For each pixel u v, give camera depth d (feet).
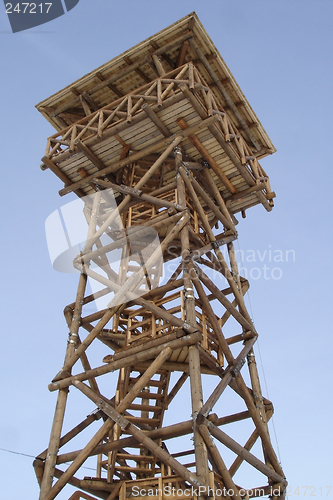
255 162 50.01
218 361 40.88
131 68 48.78
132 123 43.52
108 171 47.01
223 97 51.08
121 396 41.42
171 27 46.55
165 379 43.27
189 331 34.99
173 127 44.19
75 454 35.09
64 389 37.91
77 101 51.19
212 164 46.16
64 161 46.85
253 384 41.32
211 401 33.73
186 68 43.11
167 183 51.08
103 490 37.63
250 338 42.60
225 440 33.47
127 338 41.55
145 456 40.04
